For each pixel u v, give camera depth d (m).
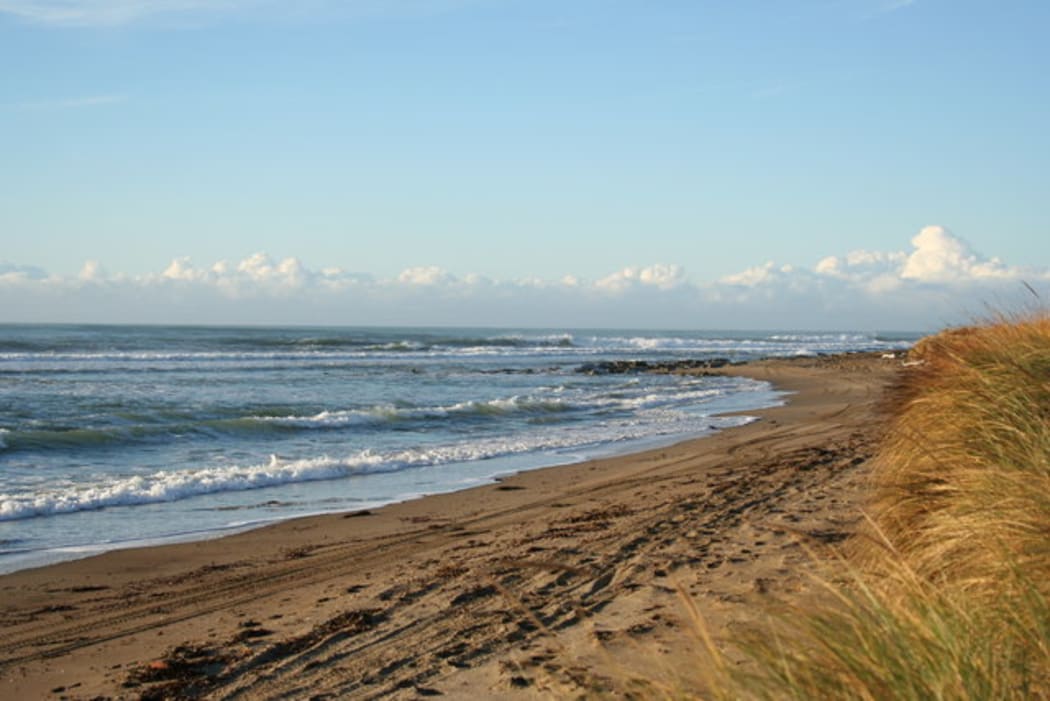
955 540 4.17
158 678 5.11
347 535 9.20
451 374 39.97
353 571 7.64
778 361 51.72
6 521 9.87
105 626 6.19
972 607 3.33
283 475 12.84
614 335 197.12
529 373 41.69
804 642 3.38
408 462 14.47
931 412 6.11
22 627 6.18
